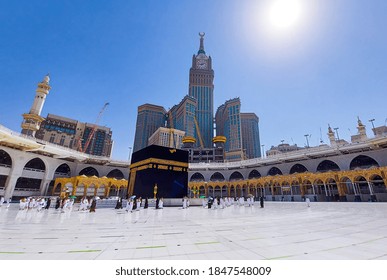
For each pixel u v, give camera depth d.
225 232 9.57
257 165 60.50
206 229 10.41
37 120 57.50
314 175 42.53
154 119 190.62
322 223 12.45
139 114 194.38
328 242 7.40
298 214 18.33
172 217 16.06
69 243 7.36
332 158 46.72
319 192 49.75
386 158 38.88
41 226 11.26
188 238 8.24
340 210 22.14
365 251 6.18
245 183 57.19
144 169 35.09
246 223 12.60
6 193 39.56
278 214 18.50
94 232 9.52
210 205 26.83
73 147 156.00
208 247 6.82
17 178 41.78
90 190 57.00
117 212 20.59
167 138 137.25
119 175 63.69
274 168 58.44
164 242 7.55
